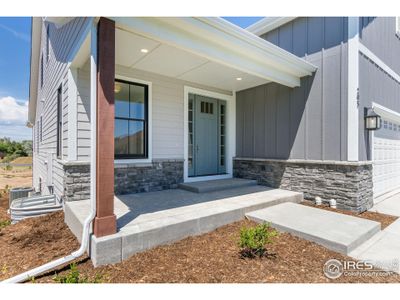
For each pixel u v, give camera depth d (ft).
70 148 13.32
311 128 17.07
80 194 13.56
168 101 17.94
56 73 18.03
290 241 10.44
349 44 15.15
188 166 20.10
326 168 16.19
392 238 11.14
